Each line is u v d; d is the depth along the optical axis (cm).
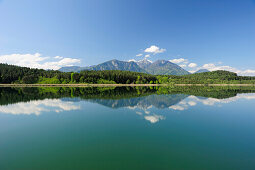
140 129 1748
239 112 2664
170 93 6188
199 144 1345
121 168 971
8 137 1523
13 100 4066
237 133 1638
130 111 2702
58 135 1571
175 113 2556
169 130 1717
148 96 5025
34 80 16612
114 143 1365
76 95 5353
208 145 1328
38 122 2052
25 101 3881
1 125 1914
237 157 1119
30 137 1521
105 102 3697
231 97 4841
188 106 3195
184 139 1455
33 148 1274
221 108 3012
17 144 1355
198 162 1048
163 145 1323
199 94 5741
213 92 6781
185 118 2242
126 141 1405
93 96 5022
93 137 1512
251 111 2748
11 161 1070
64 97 4719
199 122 2042
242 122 2059
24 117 2305
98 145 1327
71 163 1037
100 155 1145
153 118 2241
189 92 6781
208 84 19000
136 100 4050
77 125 1906
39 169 970
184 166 999
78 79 16888
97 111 2703
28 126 1878
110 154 1162
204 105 3325
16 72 17438
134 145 1322
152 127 1823
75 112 2625
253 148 1269
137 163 1034
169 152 1194
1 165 1020
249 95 5478
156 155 1146
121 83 18388
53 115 2420
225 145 1328
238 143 1373
